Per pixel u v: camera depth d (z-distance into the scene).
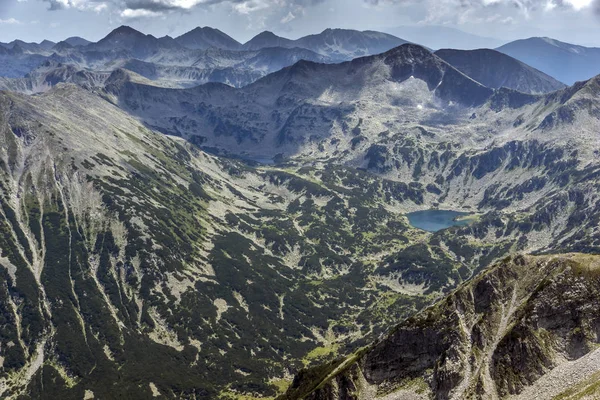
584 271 164.00
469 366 159.75
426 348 172.25
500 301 173.00
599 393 126.31
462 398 152.38
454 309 176.38
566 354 150.75
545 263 174.25
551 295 161.75
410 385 167.12
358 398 171.75
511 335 157.38
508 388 149.12
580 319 154.50
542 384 145.50
